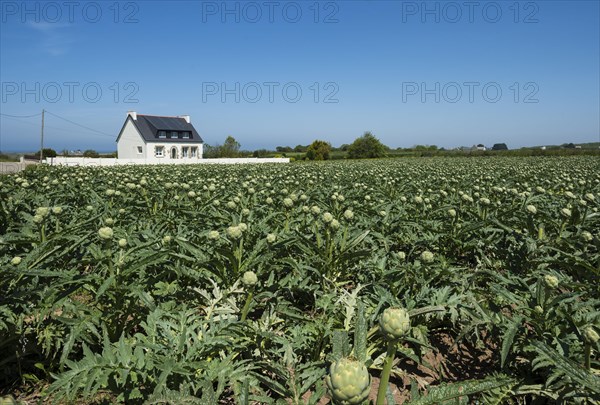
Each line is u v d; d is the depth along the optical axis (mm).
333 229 5062
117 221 6719
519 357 3938
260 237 5664
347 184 14266
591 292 4797
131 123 77312
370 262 5129
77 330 3340
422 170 22875
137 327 4520
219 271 4324
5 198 7188
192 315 3988
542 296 3852
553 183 13961
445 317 4637
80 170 21859
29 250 4703
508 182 14406
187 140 80500
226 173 19578
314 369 3258
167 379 3109
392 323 2150
